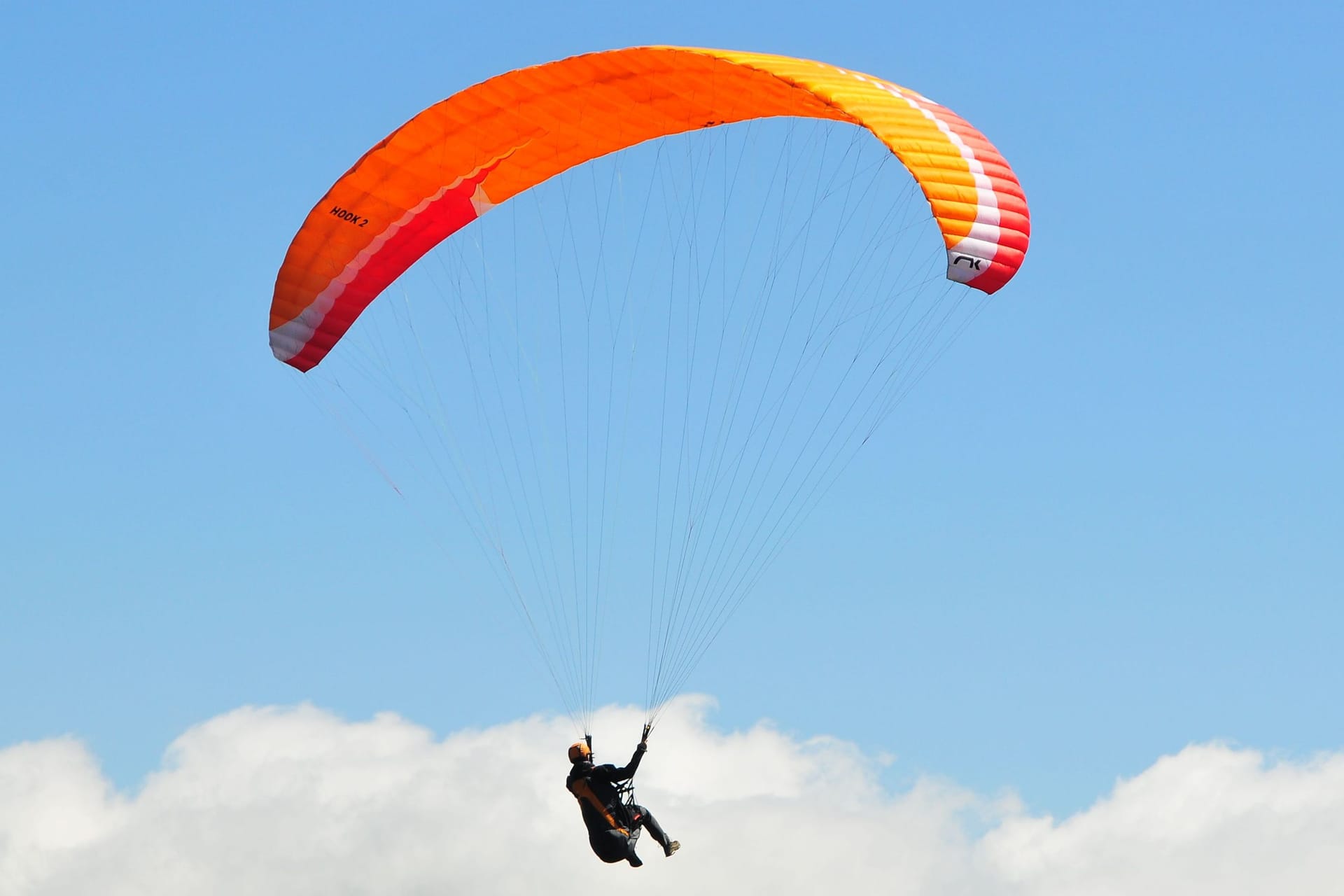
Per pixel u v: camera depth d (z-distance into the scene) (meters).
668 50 43.47
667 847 43.25
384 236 48.25
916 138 42.62
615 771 43.38
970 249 41.97
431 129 46.25
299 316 48.78
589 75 44.78
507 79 45.16
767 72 42.56
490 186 48.38
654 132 47.38
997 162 43.53
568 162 48.53
